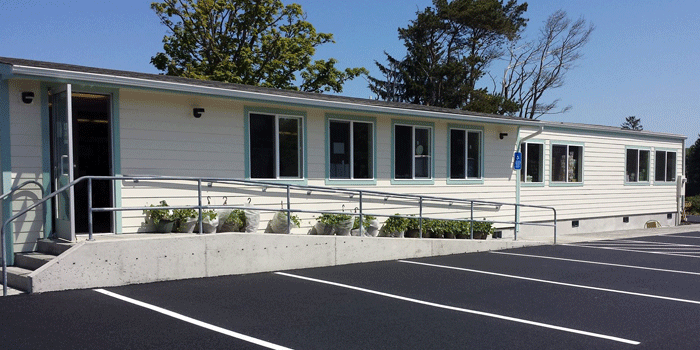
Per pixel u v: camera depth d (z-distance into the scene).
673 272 10.70
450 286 8.76
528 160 17.39
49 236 8.71
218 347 5.40
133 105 9.68
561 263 11.54
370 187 13.16
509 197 16.53
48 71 8.07
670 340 6.00
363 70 30.64
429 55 44.78
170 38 28.42
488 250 13.52
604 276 10.06
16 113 8.47
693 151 57.78
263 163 11.41
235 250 9.15
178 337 5.67
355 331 6.09
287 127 11.80
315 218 12.11
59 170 8.73
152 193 9.88
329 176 12.43
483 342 5.79
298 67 29.20
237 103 11.01
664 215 22.72
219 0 27.50
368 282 8.91
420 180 14.18
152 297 7.33
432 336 5.96
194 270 8.67
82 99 9.93
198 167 10.45
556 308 7.41
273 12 28.44
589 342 5.88
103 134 11.45
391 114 13.18
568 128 18.44
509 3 44.66
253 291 7.96
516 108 42.62
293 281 8.80
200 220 9.02
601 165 19.81
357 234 12.09
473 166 15.61
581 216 19.08
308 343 5.62
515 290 8.57
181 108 10.27
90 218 7.93
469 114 15.14
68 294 7.25
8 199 8.36
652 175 22.02
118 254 7.88
